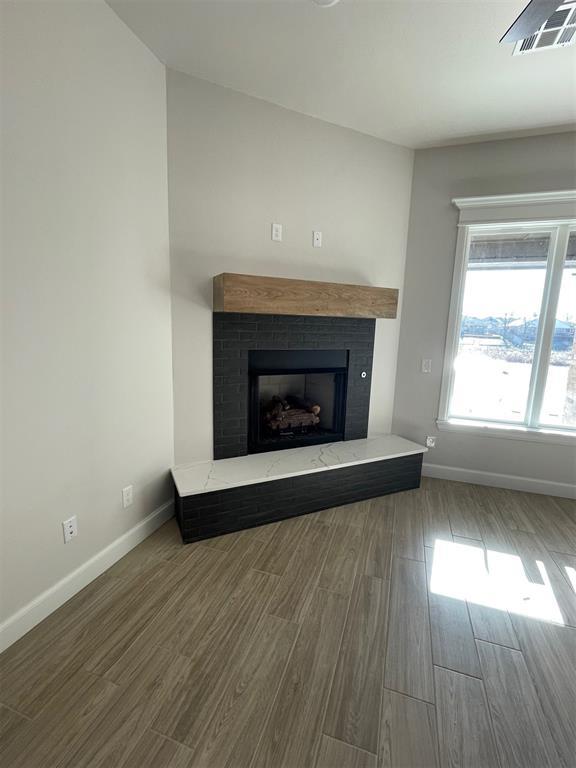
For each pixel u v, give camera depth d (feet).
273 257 8.47
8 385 4.61
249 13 5.57
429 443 10.62
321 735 3.91
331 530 7.80
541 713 4.20
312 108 8.09
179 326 7.74
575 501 9.40
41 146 4.73
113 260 6.11
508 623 5.50
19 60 4.36
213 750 3.75
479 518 8.46
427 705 4.25
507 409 10.16
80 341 5.60
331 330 9.35
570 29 5.54
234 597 5.84
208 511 7.24
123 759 3.65
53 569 5.46
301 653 4.87
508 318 9.80
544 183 8.87
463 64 6.54
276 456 8.85
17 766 3.56
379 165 9.36
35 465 5.06
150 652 4.83
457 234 9.60
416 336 10.37
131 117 6.22
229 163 7.70
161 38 6.17
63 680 4.42
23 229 4.60
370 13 5.49
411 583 6.28
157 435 7.58
